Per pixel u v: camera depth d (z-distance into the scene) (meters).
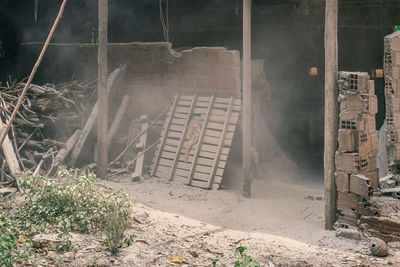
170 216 8.69
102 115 11.27
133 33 18.62
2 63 16.62
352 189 7.91
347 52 16.38
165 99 12.94
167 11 17.08
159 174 11.80
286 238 7.79
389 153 9.39
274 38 17.33
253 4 17.52
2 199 9.24
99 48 11.21
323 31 16.67
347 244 7.39
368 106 7.82
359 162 7.98
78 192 7.62
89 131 12.18
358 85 7.77
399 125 9.34
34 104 11.98
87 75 14.46
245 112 10.46
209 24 17.67
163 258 6.51
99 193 7.91
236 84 11.62
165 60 12.71
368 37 16.02
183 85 12.52
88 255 6.48
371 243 7.00
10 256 5.92
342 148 7.95
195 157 11.41
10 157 10.52
